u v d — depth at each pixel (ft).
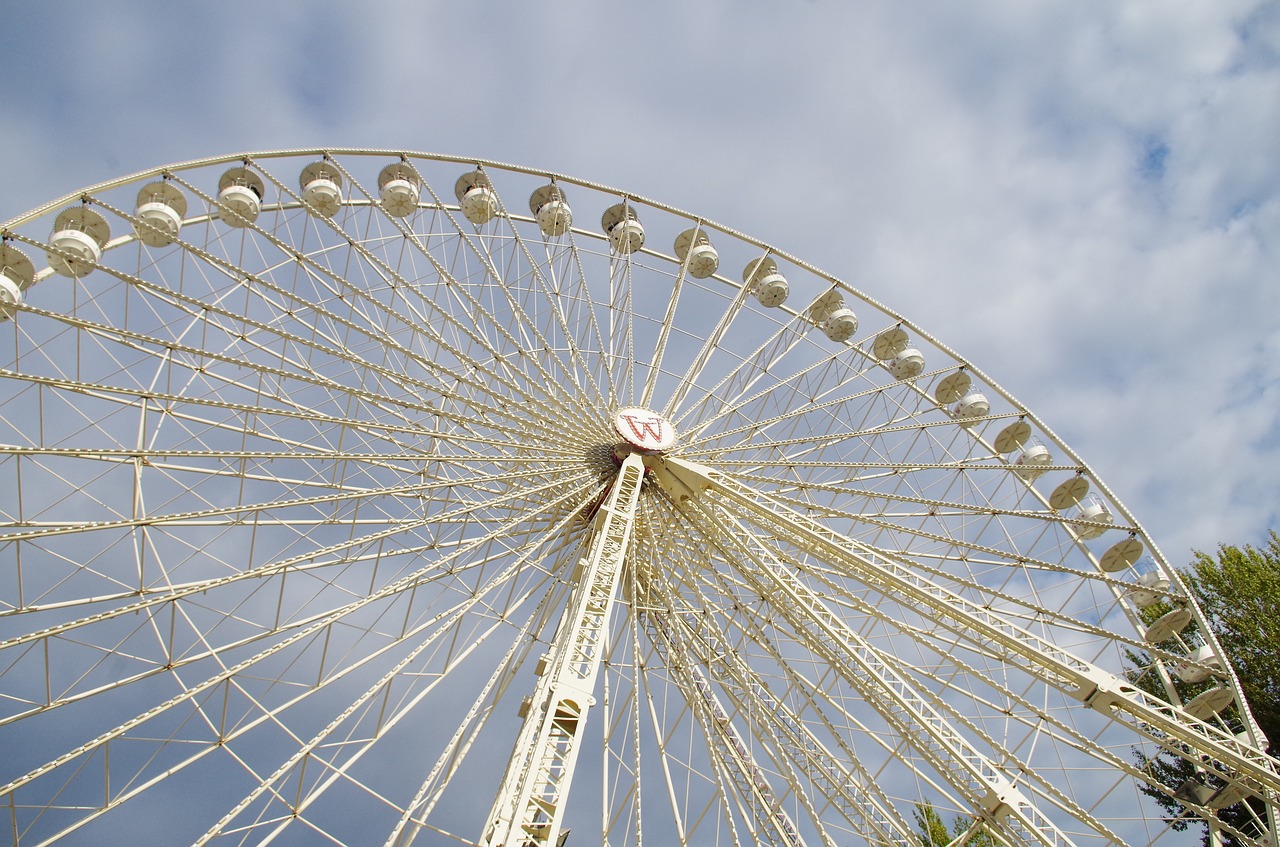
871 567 68.69
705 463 84.28
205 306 60.95
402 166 86.07
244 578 58.34
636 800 64.54
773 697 74.02
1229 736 67.51
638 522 82.64
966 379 97.81
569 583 79.56
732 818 68.54
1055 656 69.46
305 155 79.87
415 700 62.08
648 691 78.48
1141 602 83.61
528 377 79.71
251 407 62.80
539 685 58.39
